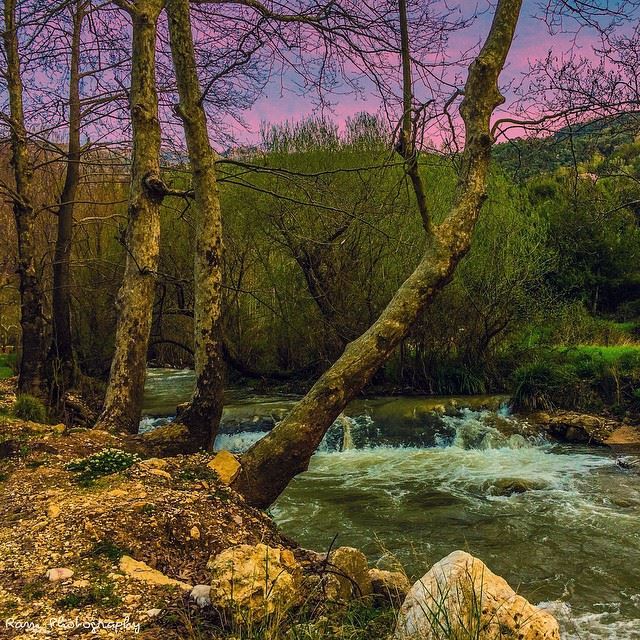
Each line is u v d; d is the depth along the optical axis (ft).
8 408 33.58
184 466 20.22
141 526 15.48
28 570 13.16
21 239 36.68
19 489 18.22
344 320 51.21
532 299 50.39
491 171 52.16
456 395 49.14
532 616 10.68
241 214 55.01
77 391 44.37
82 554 13.98
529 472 35.29
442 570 11.16
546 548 24.35
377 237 49.03
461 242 20.42
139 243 27.63
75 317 58.59
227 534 16.21
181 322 64.49
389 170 47.88
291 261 54.65
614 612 19.24
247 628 10.93
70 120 37.32
